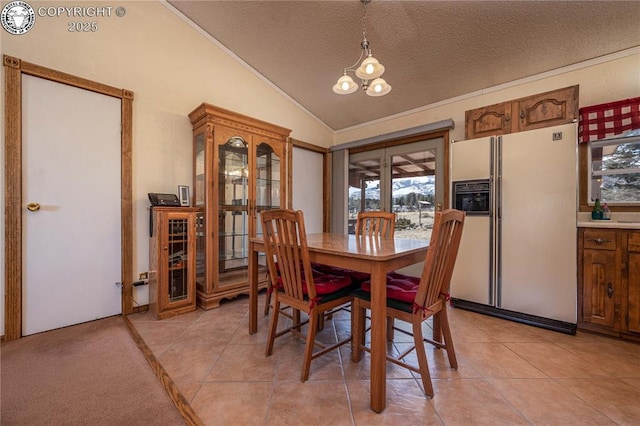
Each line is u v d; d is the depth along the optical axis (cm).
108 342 185
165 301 230
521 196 222
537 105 225
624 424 114
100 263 224
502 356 169
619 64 221
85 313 217
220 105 299
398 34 242
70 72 208
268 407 125
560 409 123
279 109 360
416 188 347
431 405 126
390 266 135
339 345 161
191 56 277
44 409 122
